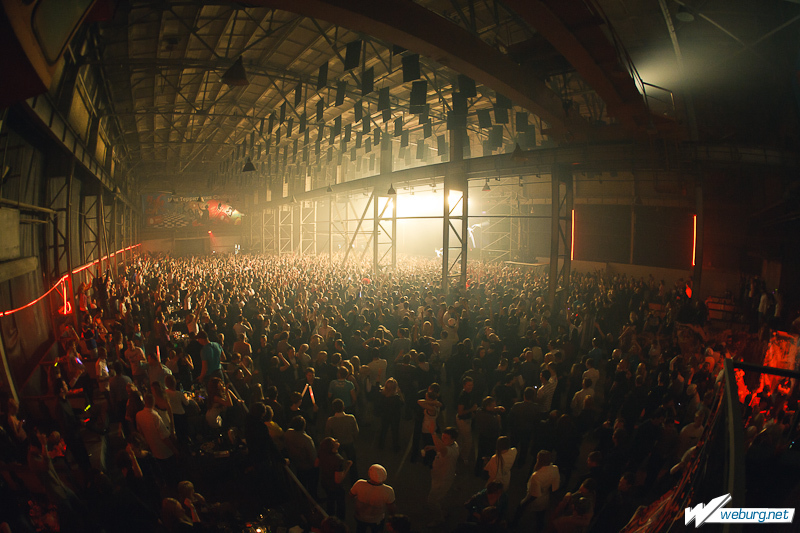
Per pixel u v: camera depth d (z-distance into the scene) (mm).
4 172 9625
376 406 8219
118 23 13742
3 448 5340
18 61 2451
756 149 14133
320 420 9219
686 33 15305
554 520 4832
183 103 27188
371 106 25109
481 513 4477
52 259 13703
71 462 6922
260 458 5980
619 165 15719
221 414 7355
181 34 16969
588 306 15867
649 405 7648
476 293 18703
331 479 5738
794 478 3404
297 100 17344
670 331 13820
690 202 22734
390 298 15664
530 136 17891
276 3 8211
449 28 10133
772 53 15258
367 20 8773
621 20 14750
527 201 33781
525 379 8766
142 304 16297
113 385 7672
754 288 16484
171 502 4426
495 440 7078
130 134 32156
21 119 10156
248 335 11859
